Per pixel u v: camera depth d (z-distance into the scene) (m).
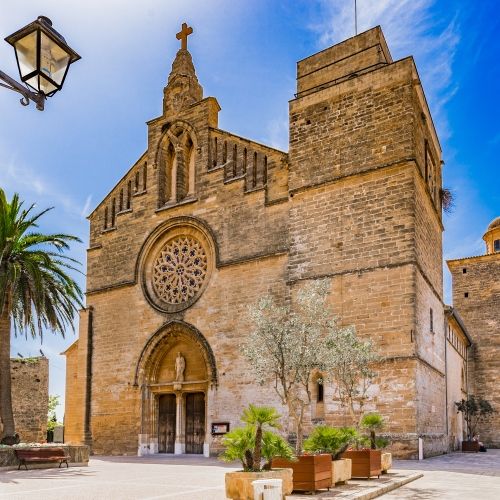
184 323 36.91
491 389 56.97
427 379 31.22
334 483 17.20
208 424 34.50
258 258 34.59
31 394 46.91
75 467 27.38
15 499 15.11
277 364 20.58
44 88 9.62
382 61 34.53
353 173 32.12
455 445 44.81
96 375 41.06
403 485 18.81
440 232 39.69
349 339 22.47
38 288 31.39
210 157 39.06
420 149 32.91
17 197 32.78
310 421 30.20
